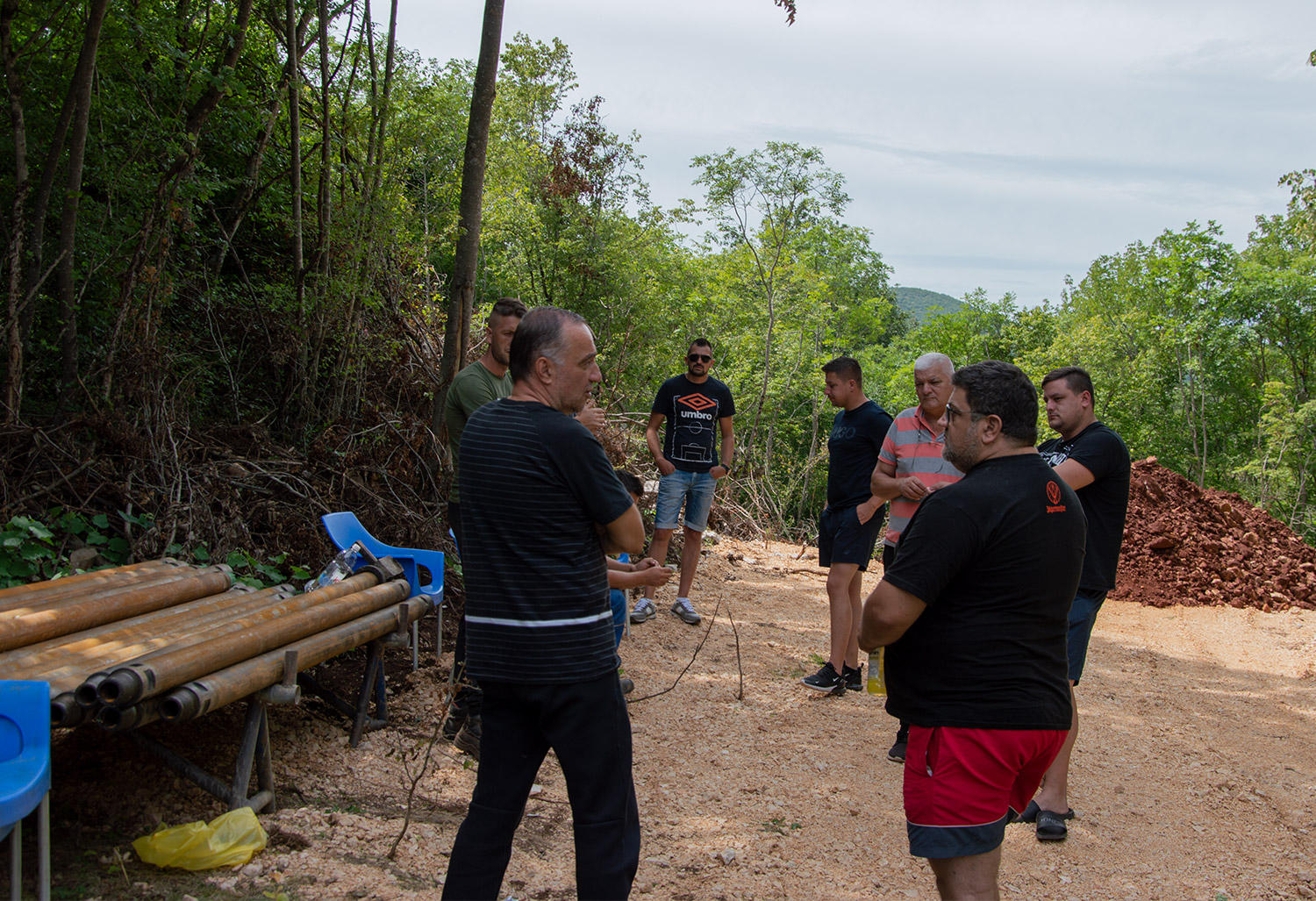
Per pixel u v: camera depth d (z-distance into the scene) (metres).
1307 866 3.67
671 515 6.62
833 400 5.47
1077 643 3.86
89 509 4.86
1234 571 9.25
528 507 2.36
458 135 12.11
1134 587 9.17
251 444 6.08
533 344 2.51
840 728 4.89
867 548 5.31
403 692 4.65
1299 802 4.34
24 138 5.16
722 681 5.52
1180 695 6.06
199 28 7.17
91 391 5.53
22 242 5.72
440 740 4.15
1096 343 33.53
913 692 2.44
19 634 2.88
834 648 5.40
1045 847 3.74
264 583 5.01
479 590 2.42
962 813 2.37
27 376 5.98
